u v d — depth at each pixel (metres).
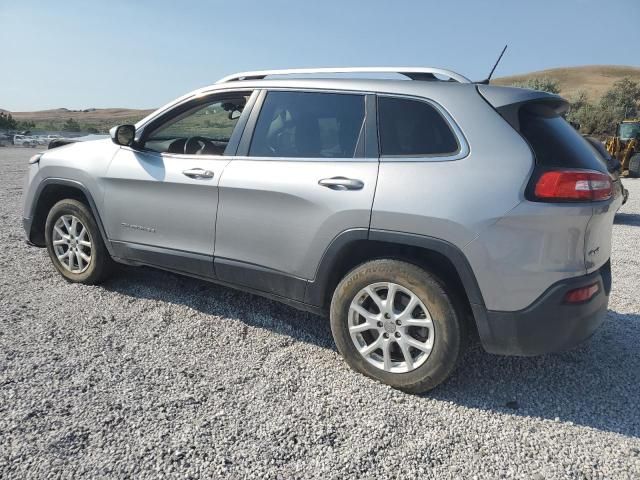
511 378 3.25
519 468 2.42
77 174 4.25
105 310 4.02
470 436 2.64
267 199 3.30
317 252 3.15
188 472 2.30
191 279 4.76
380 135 3.05
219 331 3.74
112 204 4.08
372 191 2.94
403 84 3.10
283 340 3.65
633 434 2.70
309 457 2.44
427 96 2.98
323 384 3.07
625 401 3.01
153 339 3.57
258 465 2.37
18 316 3.83
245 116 3.58
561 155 2.74
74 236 4.46
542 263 2.64
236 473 2.31
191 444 2.48
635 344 3.78
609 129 40.34
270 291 3.46
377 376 3.10
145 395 2.87
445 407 2.90
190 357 3.34
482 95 2.89
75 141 5.26
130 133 3.96
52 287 4.46
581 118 41.97
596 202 2.68
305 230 3.17
